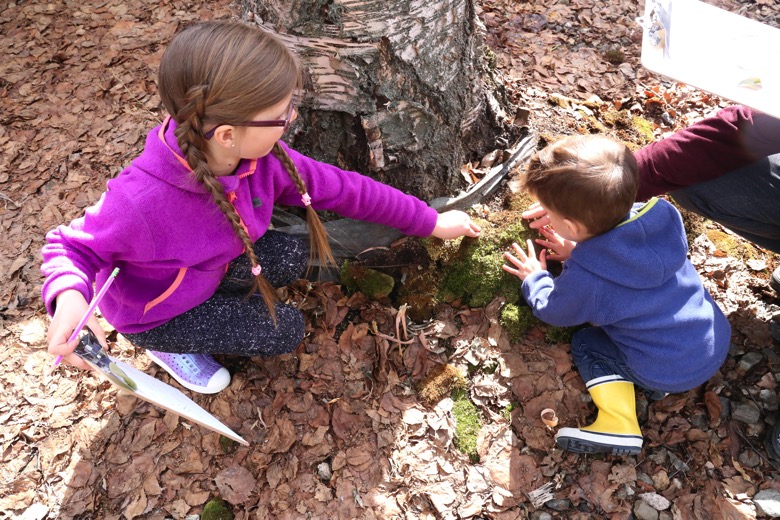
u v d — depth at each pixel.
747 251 2.55
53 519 1.92
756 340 2.30
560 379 2.22
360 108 2.18
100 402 2.16
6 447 2.07
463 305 2.39
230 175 1.75
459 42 2.27
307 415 2.14
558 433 2.03
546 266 2.38
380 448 2.08
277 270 2.13
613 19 3.73
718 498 1.97
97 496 1.97
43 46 3.44
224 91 1.46
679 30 1.62
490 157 2.55
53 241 1.64
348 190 2.05
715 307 2.10
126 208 1.61
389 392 2.19
